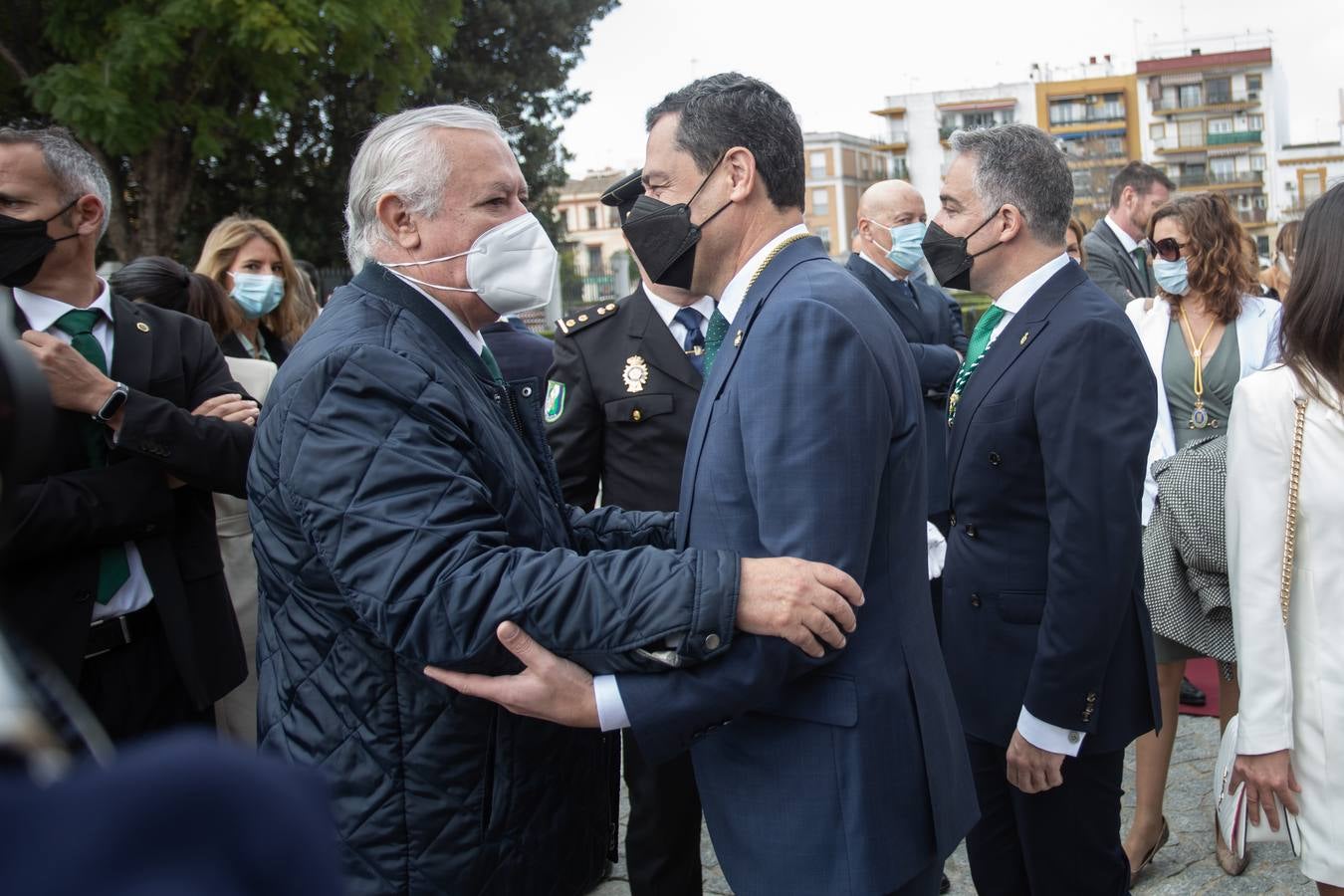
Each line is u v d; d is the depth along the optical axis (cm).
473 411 174
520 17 2023
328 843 55
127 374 255
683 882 283
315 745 167
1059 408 217
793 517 161
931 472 346
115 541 236
